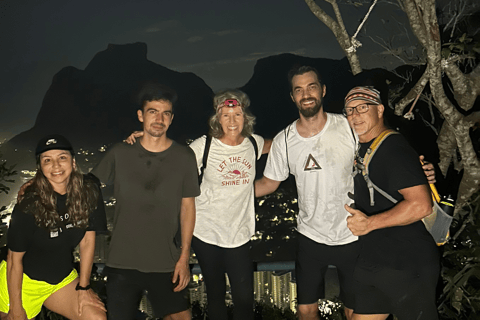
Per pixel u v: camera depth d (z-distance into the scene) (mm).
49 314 2779
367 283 2115
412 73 3129
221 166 2443
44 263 2330
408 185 1934
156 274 2398
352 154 2293
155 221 2350
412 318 2021
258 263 2830
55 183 2266
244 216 2537
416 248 2010
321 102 2307
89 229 2393
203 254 2523
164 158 2344
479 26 2836
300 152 2371
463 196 2742
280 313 3400
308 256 2465
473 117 2547
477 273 2506
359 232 2014
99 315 2373
